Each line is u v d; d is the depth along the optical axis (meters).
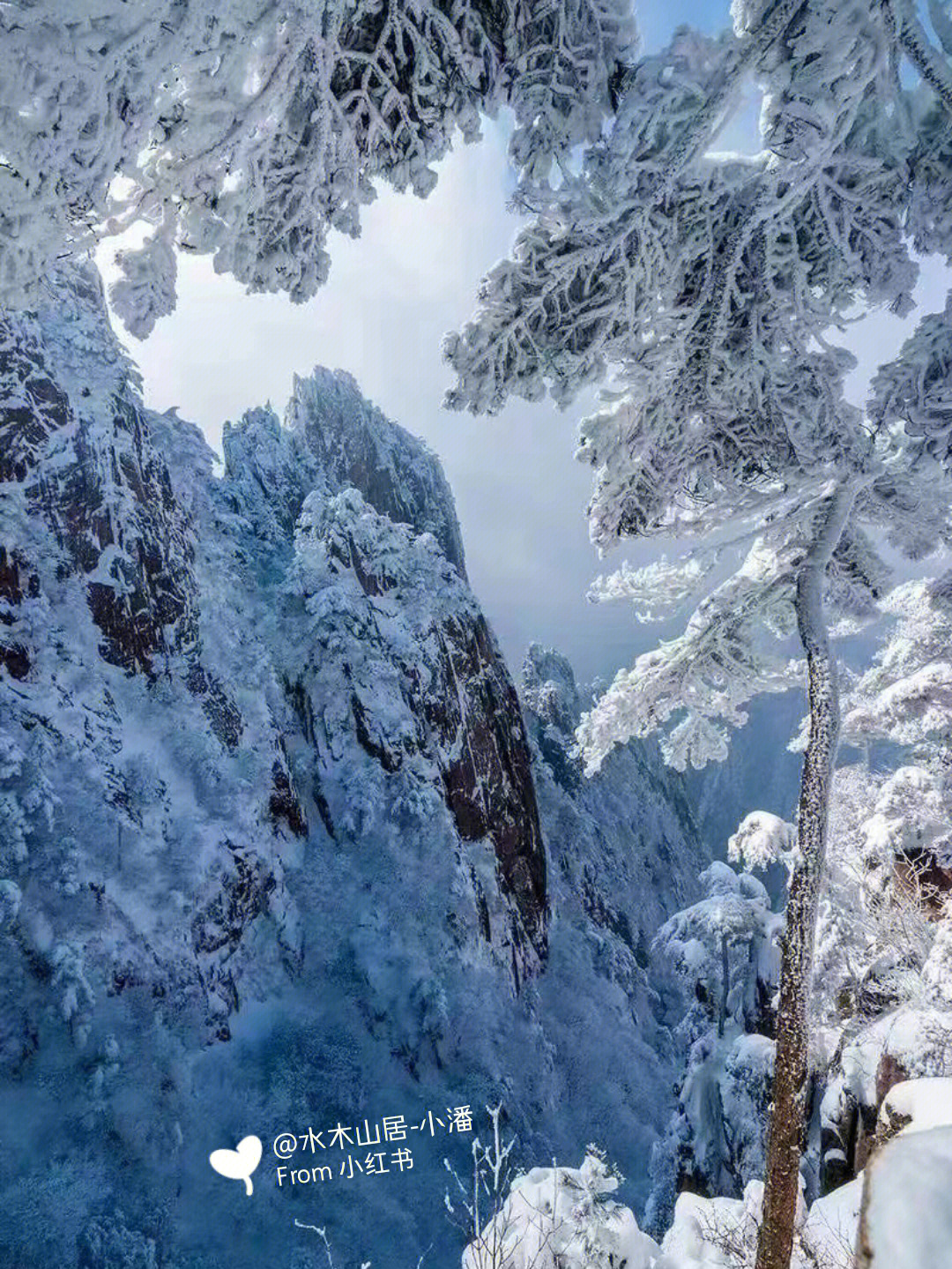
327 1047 35.44
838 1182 10.01
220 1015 33.94
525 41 3.86
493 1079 38.06
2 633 34.06
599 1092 44.00
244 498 62.50
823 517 6.19
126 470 41.66
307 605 51.34
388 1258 27.36
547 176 4.22
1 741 31.20
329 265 4.14
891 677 15.48
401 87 3.85
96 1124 26.12
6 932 28.45
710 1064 17.98
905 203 4.41
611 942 60.81
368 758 48.09
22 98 2.63
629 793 89.75
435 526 95.31
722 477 6.14
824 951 15.25
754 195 4.45
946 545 6.26
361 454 90.75
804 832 5.66
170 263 3.67
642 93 3.77
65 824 32.06
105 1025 28.78
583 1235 7.09
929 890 13.21
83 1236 23.30
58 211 2.95
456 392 4.77
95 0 2.56
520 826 56.78
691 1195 9.33
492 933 48.12
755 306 4.89
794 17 3.71
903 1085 6.78
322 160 3.75
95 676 37.47
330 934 41.19
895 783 15.00
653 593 7.14
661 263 4.56
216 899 36.03
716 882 20.50
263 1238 26.58
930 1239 0.79
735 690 7.50
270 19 3.06
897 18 3.64
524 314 4.48
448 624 58.16
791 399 5.28
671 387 5.37
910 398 4.34
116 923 31.28
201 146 3.32
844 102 3.88
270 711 47.06
